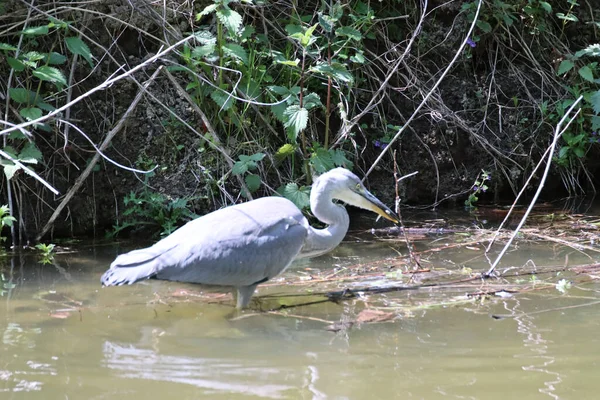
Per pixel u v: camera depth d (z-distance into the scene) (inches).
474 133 497.0
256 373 227.0
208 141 424.2
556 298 305.4
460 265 358.9
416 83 505.7
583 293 311.7
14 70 417.1
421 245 397.7
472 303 301.6
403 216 469.4
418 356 241.4
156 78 447.5
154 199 416.5
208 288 314.7
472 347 249.0
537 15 552.7
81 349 248.5
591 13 564.1
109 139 411.5
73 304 300.7
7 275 340.5
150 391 212.2
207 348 251.3
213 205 430.3
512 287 321.7
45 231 403.9
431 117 504.7
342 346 252.8
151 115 441.1
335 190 339.9
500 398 206.8
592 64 533.6
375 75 501.7
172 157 437.1
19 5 433.4
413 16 528.4
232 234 304.5
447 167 502.6
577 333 262.1
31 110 385.7
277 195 434.0
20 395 209.0
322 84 470.6
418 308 295.9
